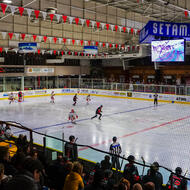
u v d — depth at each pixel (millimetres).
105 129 14977
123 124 16375
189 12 13016
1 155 3465
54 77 38250
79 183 3500
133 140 12547
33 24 21859
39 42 27953
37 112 20891
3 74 31094
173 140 12555
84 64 41875
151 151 10766
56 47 30453
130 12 21859
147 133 14000
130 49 32188
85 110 21984
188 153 10469
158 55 15227
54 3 16312
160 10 22031
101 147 11312
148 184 3150
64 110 21953
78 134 13711
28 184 2221
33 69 34188
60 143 7738
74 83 35844
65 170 4215
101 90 33406
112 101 28250
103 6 19453
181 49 14281
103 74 42812
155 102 27375
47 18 20062
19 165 2850
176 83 32156
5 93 29453
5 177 2941
